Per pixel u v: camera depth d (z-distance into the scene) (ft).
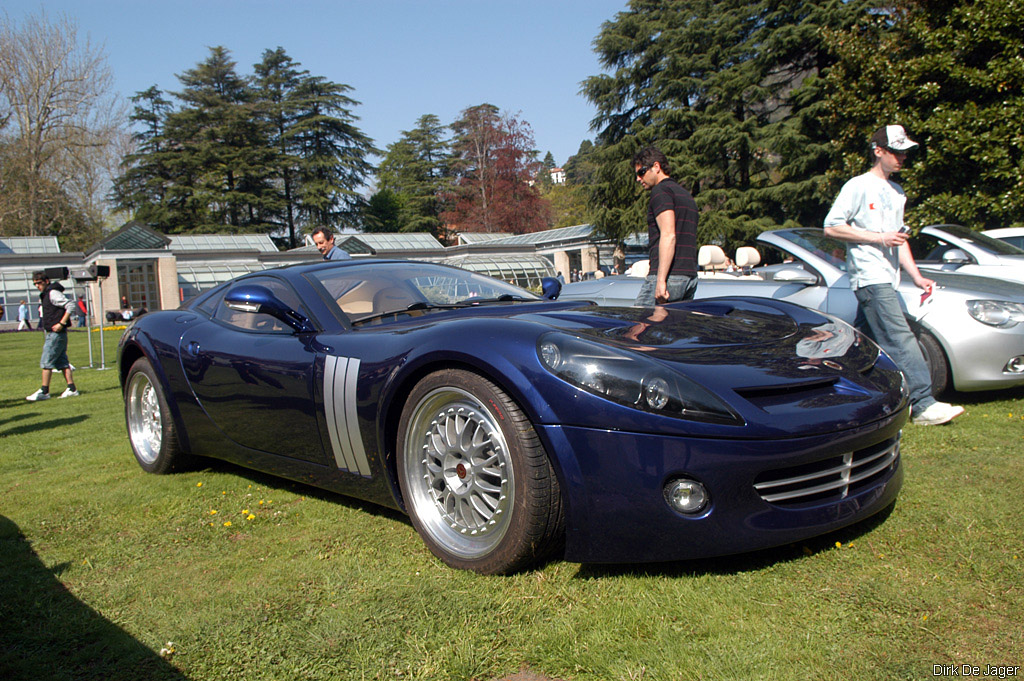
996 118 41.86
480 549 7.50
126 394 13.47
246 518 9.95
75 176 140.56
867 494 7.44
